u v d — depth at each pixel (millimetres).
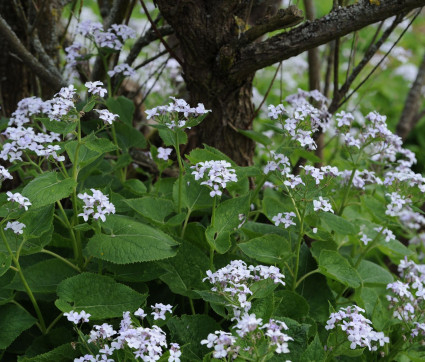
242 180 3107
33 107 2996
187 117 2777
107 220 2582
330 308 2521
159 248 2492
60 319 2711
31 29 3551
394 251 3143
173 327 2443
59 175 3035
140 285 2723
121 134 3518
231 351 2029
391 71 7574
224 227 2684
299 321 2656
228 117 3385
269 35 4535
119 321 2596
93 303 2430
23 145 2607
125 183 3250
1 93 3855
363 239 3113
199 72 3287
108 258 2441
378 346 2797
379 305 2840
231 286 2359
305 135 2873
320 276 2949
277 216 2797
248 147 3514
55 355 2369
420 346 2938
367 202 3271
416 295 2773
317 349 2285
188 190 2980
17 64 3836
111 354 2180
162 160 3121
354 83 5887
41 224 2557
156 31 3270
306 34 2967
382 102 7293
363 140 3215
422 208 4172
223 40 3166
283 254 2736
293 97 3545
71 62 3422
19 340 2658
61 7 3877
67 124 2500
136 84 4750
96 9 6859
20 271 2443
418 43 8758
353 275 2770
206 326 2475
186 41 3215
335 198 3562
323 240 2877
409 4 2770
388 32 3326
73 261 2717
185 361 2402
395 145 3383
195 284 2672
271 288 2354
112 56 3807
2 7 3762
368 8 2838
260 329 2160
